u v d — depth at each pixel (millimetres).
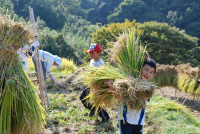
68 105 6336
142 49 3479
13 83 2877
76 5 116750
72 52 42906
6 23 2855
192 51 35625
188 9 94375
